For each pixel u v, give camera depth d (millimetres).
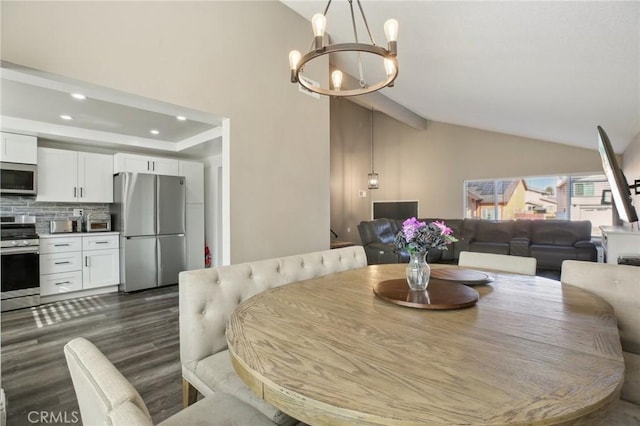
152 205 4488
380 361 830
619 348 894
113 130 4129
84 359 655
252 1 2719
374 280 1787
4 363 2252
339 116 7473
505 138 6355
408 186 7656
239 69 2605
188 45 2275
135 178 4332
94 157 4309
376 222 6004
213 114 2434
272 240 2873
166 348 2496
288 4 2979
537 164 5984
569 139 5000
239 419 996
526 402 650
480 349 894
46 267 3746
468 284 1628
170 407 1752
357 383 728
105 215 4625
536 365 800
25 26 1610
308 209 3221
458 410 629
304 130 3191
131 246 4273
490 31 2074
